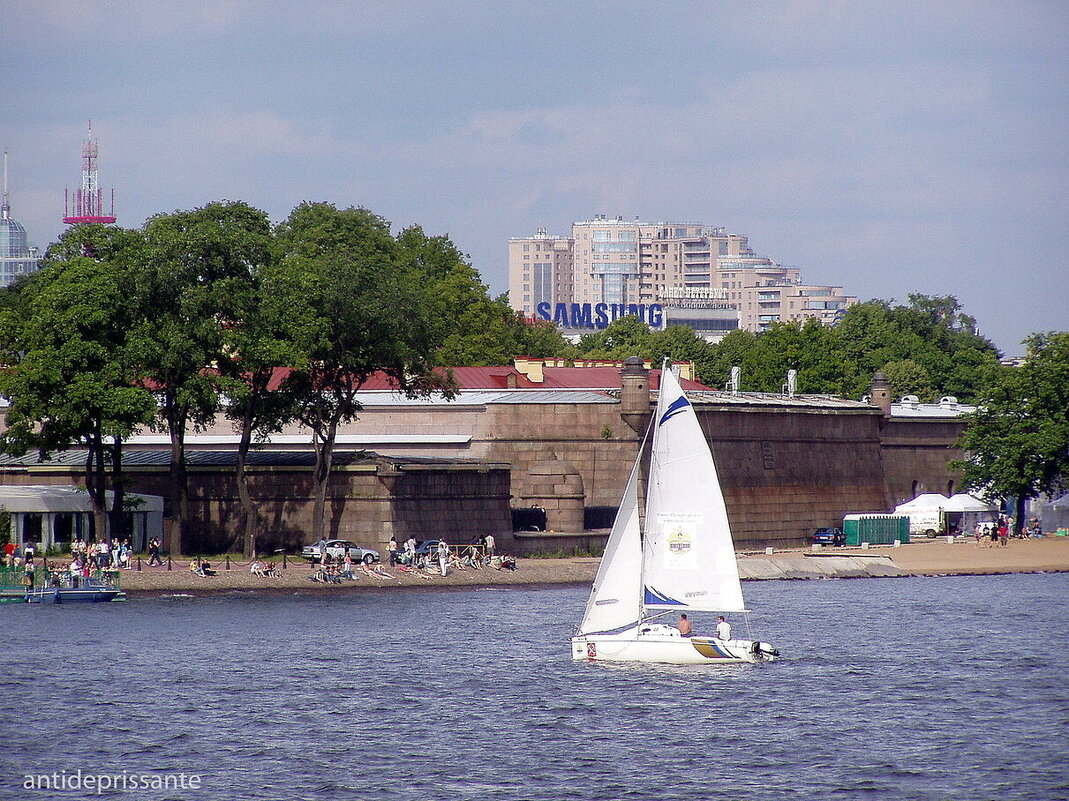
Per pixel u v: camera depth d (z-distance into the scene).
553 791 187.88
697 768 198.62
